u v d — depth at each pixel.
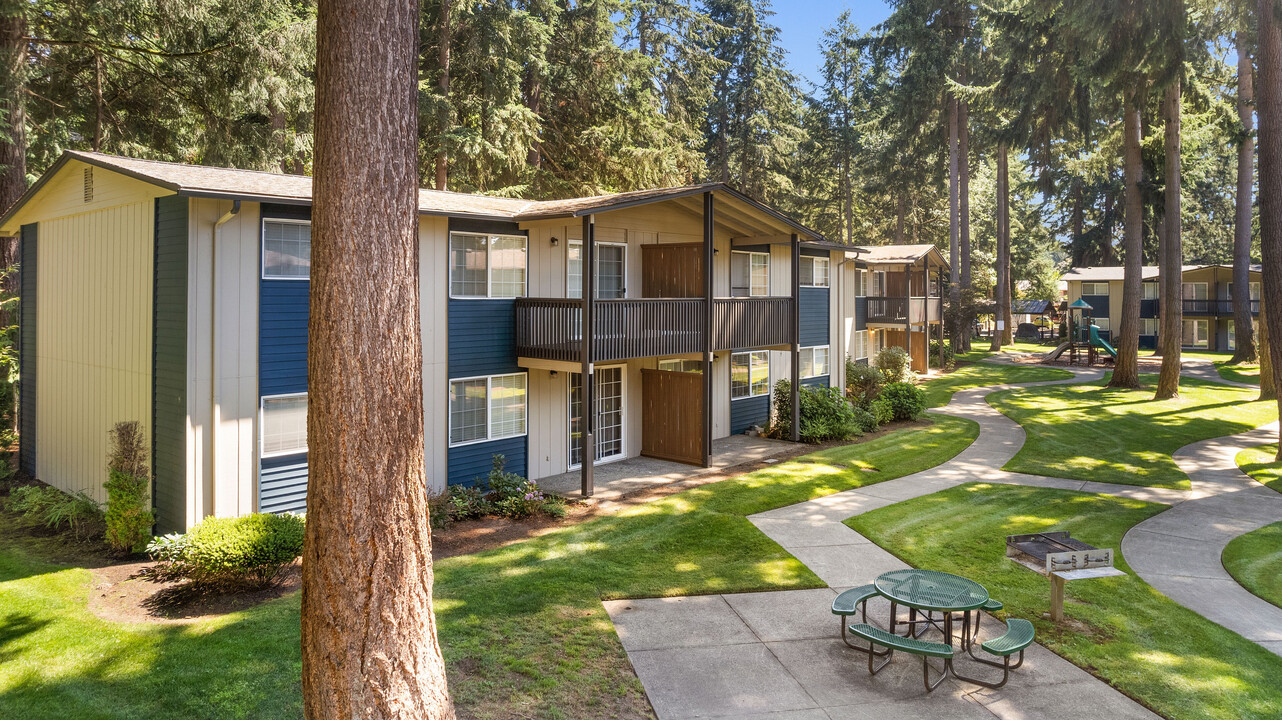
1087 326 46.78
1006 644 6.77
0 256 18.30
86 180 13.15
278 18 21.00
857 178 51.38
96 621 8.20
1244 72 29.02
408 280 5.16
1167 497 14.03
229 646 7.46
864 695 6.81
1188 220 55.34
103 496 12.70
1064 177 53.62
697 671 7.18
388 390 5.04
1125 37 18.94
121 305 12.16
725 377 19.69
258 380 11.27
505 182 27.41
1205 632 8.28
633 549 10.70
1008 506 13.33
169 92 20.45
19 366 16.06
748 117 43.22
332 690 4.93
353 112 4.92
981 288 54.97
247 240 11.13
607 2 27.94
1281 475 15.52
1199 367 34.94
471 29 23.72
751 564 10.19
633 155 29.00
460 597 8.72
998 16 28.59
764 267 20.50
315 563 5.00
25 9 15.45
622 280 16.58
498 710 6.33
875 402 21.92
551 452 15.52
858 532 11.70
